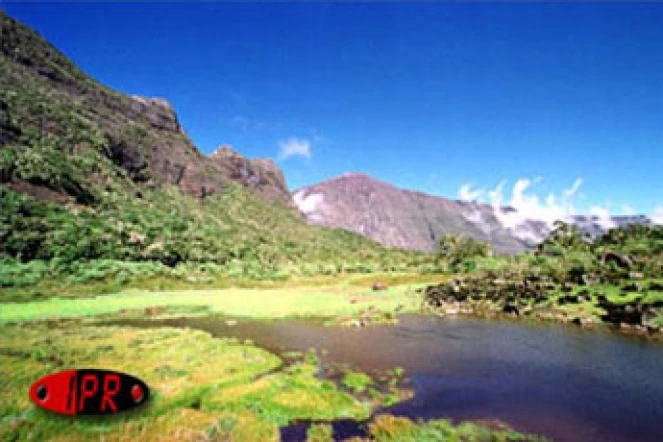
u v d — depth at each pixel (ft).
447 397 96.89
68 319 192.34
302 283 386.11
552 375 115.65
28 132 563.07
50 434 70.03
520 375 115.14
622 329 183.83
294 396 91.76
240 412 83.25
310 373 112.88
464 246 528.22
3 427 70.85
